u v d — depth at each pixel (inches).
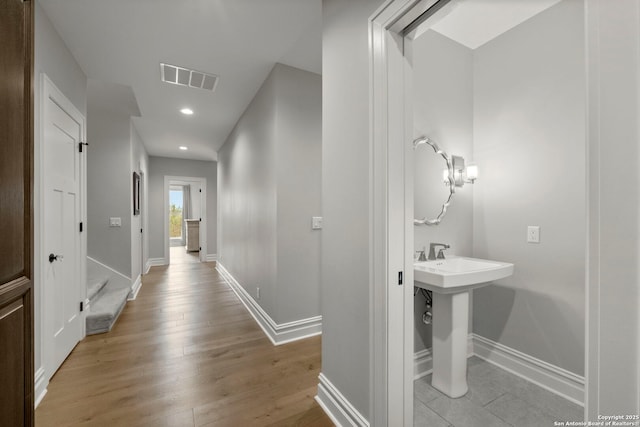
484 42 90.8
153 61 96.0
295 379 76.8
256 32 81.4
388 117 47.6
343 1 58.7
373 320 49.9
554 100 74.7
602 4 23.0
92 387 72.4
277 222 98.6
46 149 71.3
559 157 73.7
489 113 89.5
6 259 32.5
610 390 22.7
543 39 77.1
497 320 86.1
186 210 420.2
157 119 153.4
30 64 37.4
